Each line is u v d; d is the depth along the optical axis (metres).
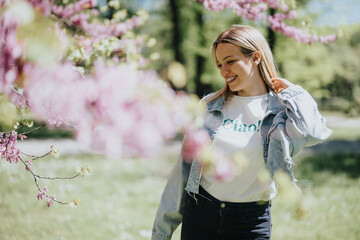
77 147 10.95
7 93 1.06
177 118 0.98
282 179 1.25
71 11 2.19
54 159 9.07
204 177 1.94
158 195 6.08
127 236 4.22
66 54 1.81
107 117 0.92
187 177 2.03
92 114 0.93
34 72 0.88
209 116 2.02
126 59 2.26
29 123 1.68
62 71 0.91
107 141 0.91
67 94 0.91
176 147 9.19
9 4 0.78
